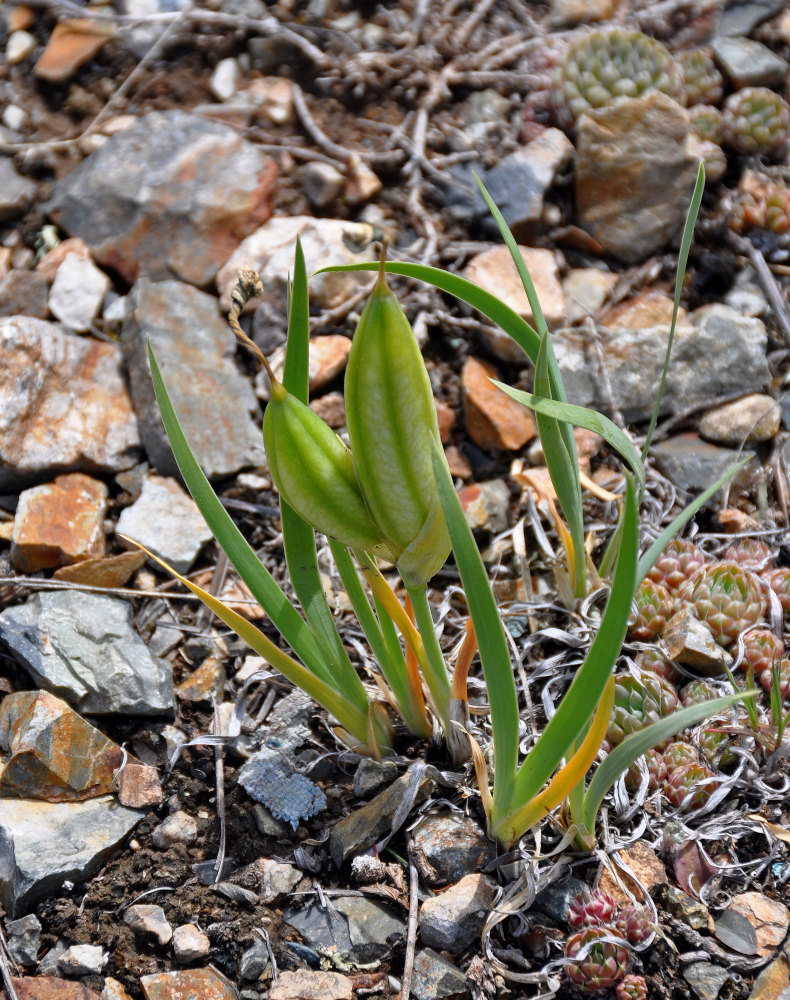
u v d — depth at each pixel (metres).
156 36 0.90
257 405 0.78
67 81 0.89
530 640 0.72
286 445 0.62
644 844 0.67
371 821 0.67
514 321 0.66
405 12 0.93
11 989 0.65
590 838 0.66
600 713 0.63
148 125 0.83
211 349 0.78
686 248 0.67
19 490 0.76
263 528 0.76
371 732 0.68
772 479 0.77
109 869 0.68
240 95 0.87
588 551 0.74
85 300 0.80
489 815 0.66
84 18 0.92
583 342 0.79
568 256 0.83
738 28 0.93
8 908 0.67
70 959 0.66
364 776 0.68
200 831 0.68
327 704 0.67
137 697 0.70
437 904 0.66
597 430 0.63
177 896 0.67
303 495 0.63
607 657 0.62
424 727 0.69
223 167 0.82
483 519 0.75
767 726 0.68
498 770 0.65
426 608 0.65
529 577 0.74
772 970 0.66
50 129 0.88
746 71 0.89
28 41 0.92
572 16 0.94
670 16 0.94
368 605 0.67
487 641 0.63
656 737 0.63
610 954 0.65
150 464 0.77
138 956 0.66
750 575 0.72
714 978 0.65
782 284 0.82
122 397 0.78
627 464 0.77
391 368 0.61
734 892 0.67
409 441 0.61
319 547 0.74
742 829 0.68
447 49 0.90
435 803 0.68
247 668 0.72
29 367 0.76
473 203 0.82
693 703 0.70
